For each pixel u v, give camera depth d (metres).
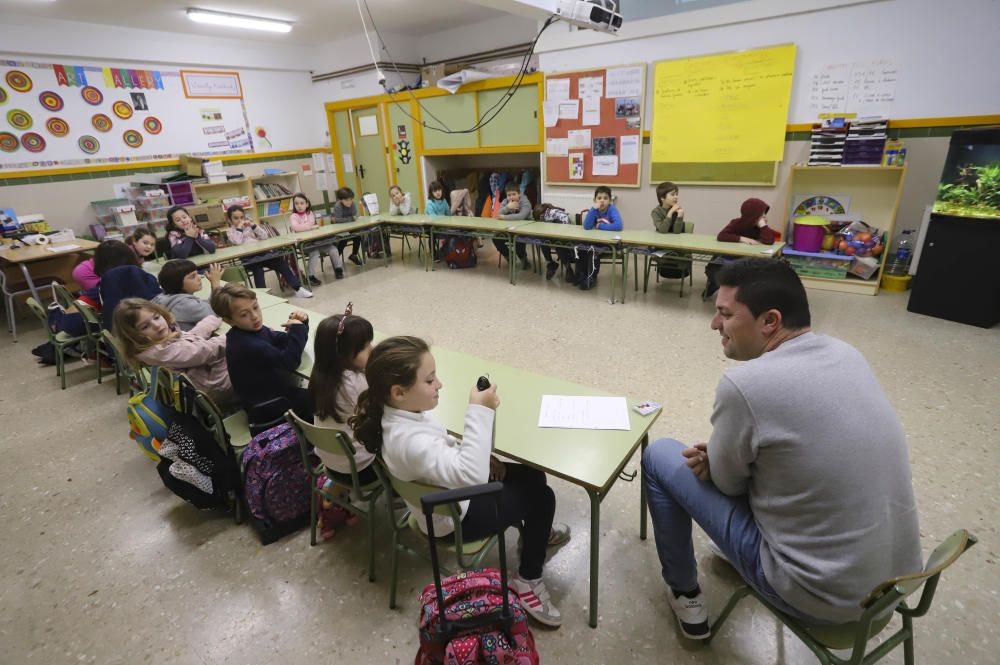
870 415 0.97
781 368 1.01
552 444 1.46
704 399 2.74
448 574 1.74
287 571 1.82
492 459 1.57
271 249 4.90
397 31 7.20
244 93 7.25
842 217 4.43
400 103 7.17
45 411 3.08
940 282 3.54
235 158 7.29
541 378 1.88
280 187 7.60
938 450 2.24
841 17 4.00
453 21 6.72
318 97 8.13
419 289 5.02
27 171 5.51
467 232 5.23
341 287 5.24
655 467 1.40
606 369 3.14
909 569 1.02
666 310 4.08
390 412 1.29
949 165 3.33
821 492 0.97
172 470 1.91
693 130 4.89
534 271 5.42
